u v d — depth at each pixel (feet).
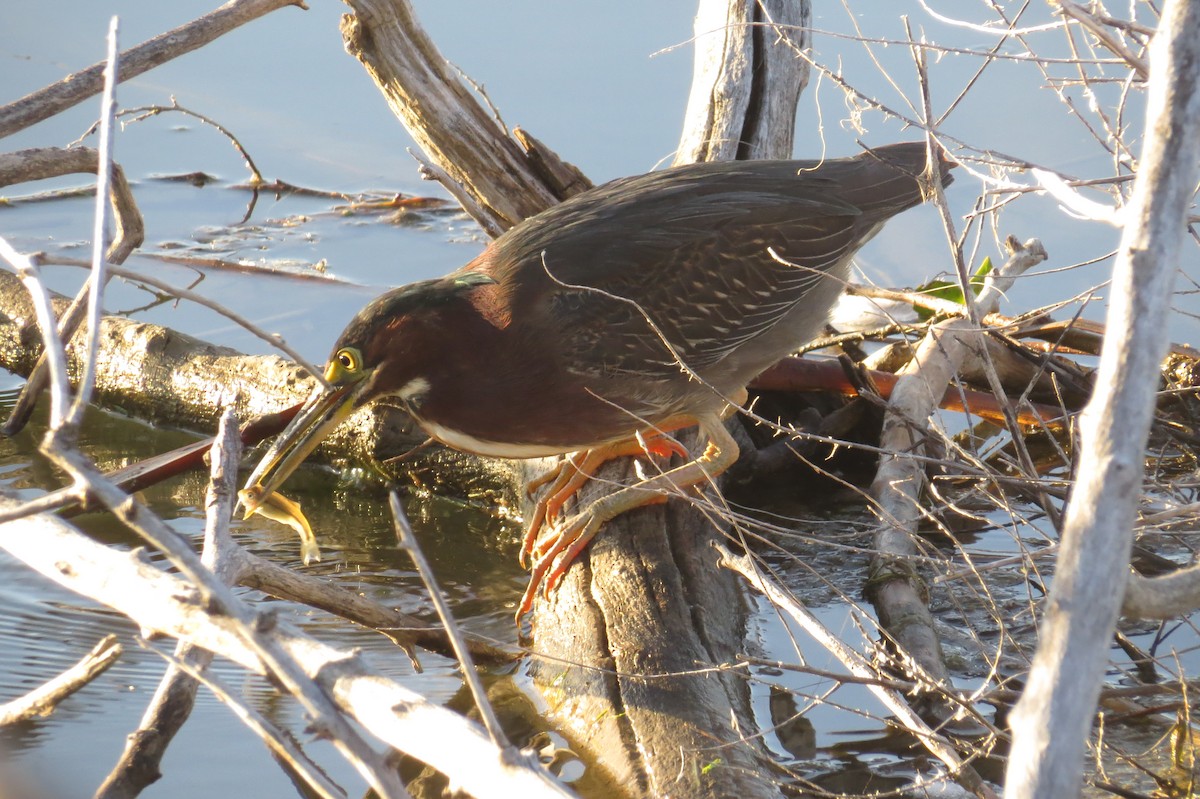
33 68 55.06
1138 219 11.71
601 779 22.41
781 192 31.42
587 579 27.32
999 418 37.35
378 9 35.76
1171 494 27.61
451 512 35.14
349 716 18.06
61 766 22.06
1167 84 11.66
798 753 23.66
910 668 22.38
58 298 39.55
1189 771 22.58
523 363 27.76
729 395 31.04
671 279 29.01
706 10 40.93
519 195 38.63
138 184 51.39
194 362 38.04
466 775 14.69
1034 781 11.15
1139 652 25.48
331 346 39.63
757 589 30.30
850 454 37.32
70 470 14.51
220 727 23.86
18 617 27.81
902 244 47.06
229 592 15.70
